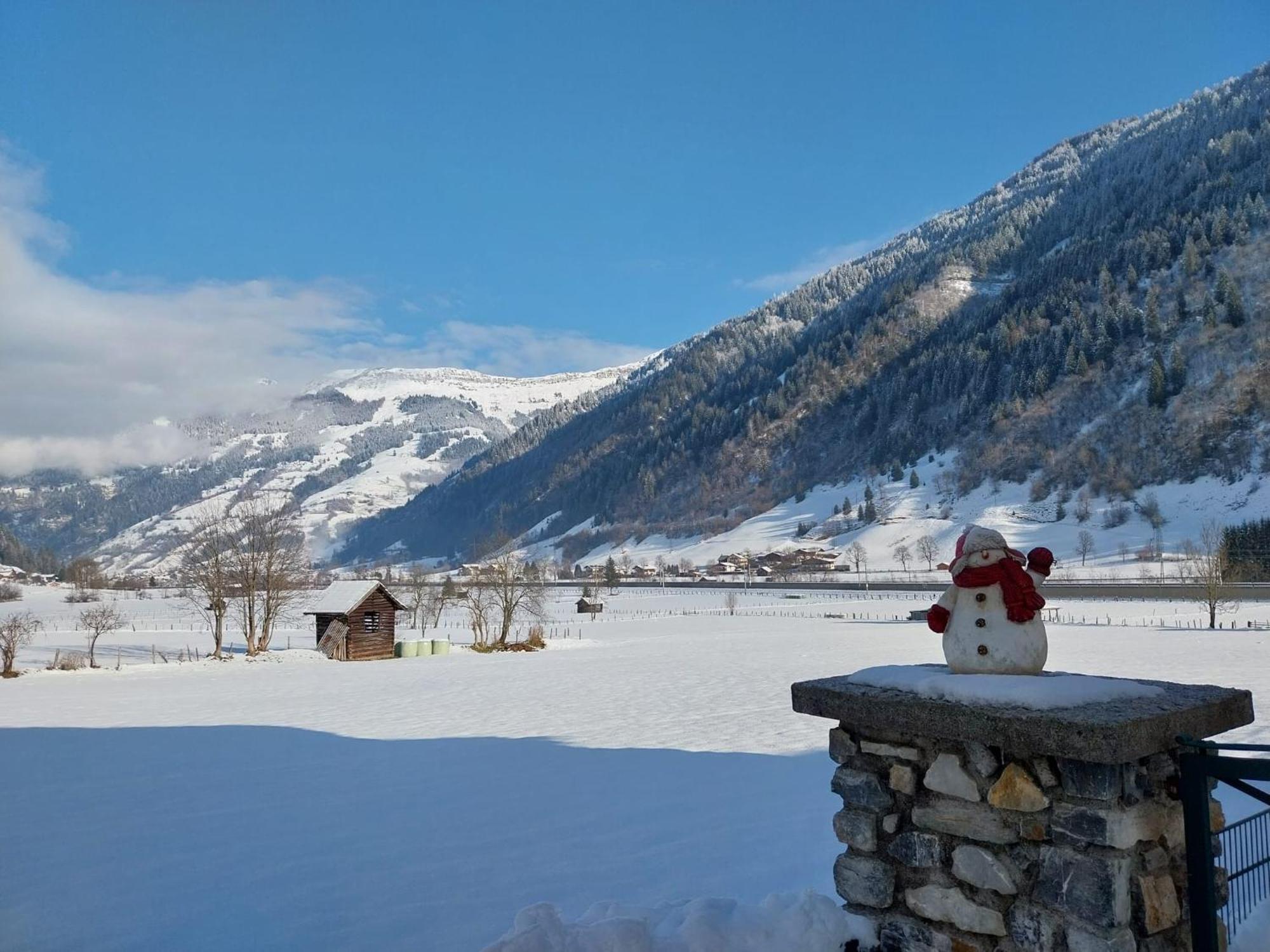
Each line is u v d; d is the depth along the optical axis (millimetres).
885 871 4539
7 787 12922
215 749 16109
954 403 179375
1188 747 3900
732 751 13977
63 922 7188
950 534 131125
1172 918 3850
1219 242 172625
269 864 8633
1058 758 3889
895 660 34125
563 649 46438
